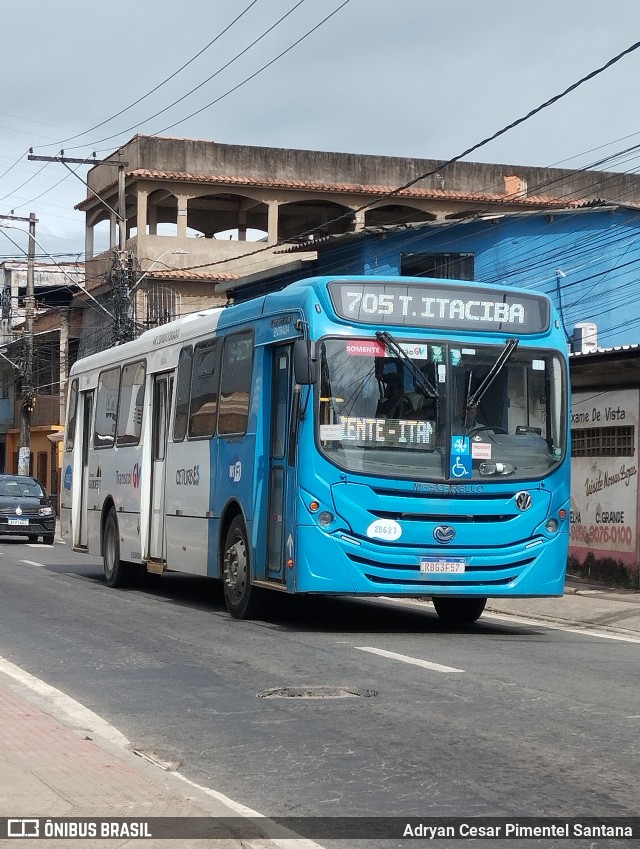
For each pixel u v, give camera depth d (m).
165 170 45.69
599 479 20.53
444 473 12.45
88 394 21.47
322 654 11.12
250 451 13.64
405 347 12.58
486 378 12.75
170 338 17.02
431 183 48.19
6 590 18.03
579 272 33.28
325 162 47.59
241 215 49.75
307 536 12.22
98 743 7.45
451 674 9.98
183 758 7.25
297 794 6.39
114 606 15.76
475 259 33.31
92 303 49.16
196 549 15.38
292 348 12.90
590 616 15.59
